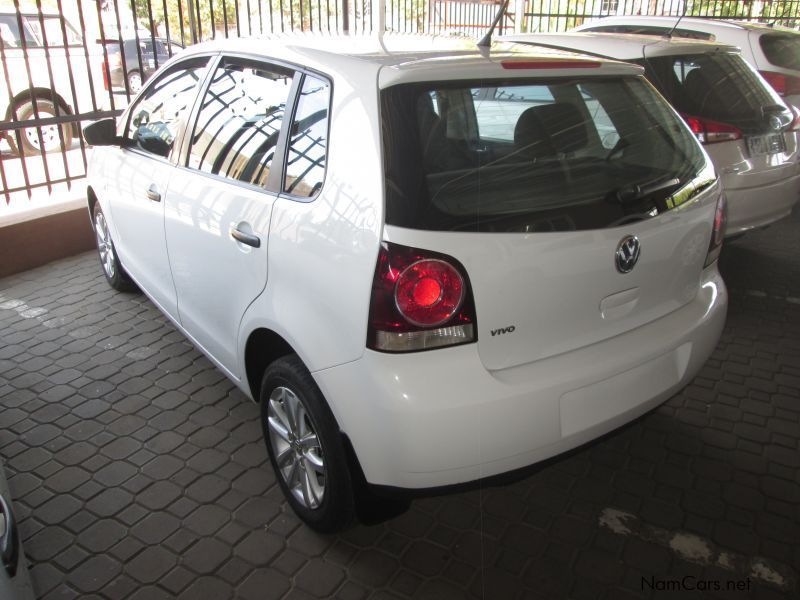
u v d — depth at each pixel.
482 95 2.10
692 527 2.47
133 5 5.41
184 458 2.88
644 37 4.79
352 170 2.01
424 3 9.88
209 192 2.71
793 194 4.55
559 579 2.25
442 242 1.85
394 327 1.87
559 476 2.76
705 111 4.18
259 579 2.25
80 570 2.29
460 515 2.54
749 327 4.06
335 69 2.21
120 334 3.99
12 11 7.43
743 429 3.05
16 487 2.70
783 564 2.31
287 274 2.21
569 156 2.18
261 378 2.72
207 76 3.00
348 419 2.00
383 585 2.22
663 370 2.30
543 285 1.98
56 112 5.18
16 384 3.45
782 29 6.43
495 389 1.91
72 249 5.36
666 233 2.26
